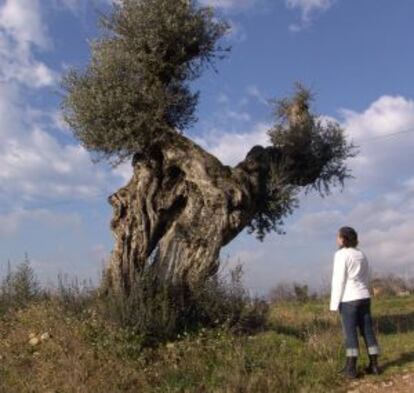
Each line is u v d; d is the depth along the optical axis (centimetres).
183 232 1592
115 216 1661
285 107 1972
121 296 1441
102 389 1159
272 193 1742
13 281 1762
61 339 1339
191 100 1689
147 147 1655
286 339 1373
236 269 1583
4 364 1282
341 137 1934
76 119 1612
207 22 1683
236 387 1144
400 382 1134
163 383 1189
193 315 1465
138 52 1628
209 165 1620
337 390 1126
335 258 1175
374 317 1872
